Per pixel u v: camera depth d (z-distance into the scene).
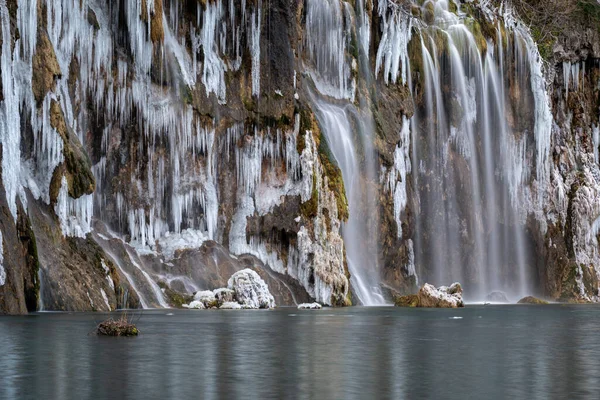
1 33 59.41
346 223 94.38
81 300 63.34
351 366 27.78
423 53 107.50
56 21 71.12
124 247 73.88
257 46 88.38
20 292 57.41
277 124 88.81
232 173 86.81
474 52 113.00
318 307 77.75
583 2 129.62
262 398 21.31
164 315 58.94
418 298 85.88
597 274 120.31
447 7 114.25
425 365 28.23
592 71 129.25
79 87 75.44
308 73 94.62
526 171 118.94
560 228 120.19
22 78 64.25
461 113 111.31
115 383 23.61
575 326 50.25
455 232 110.56
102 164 77.81
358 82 99.12
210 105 84.75
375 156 99.44
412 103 105.06
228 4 87.44
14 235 57.97
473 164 112.62
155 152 80.81
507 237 116.75
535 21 126.69
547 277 118.94
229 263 82.50
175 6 83.25
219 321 51.66
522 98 118.94
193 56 84.25
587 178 123.38
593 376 25.69
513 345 35.97
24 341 35.56
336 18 97.06
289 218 87.00
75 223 67.38
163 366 27.27
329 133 94.00
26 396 21.31
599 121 129.38
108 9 78.31
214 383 23.75
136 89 79.44
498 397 21.75
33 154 65.44
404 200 103.06
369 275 96.69
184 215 82.88
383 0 103.06
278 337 39.03
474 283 112.50
